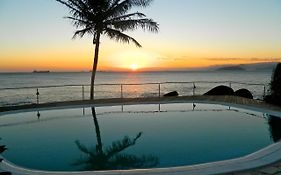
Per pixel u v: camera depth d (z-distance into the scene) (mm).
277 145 5262
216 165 4152
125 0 13266
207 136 7168
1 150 6082
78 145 6551
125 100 12516
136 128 8148
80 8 13250
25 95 25688
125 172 3932
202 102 11852
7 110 10195
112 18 13555
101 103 11727
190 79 68375
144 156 5703
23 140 6941
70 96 25031
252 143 6465
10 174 4055
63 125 8531
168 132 7652
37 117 9484
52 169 5000
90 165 5215
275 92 10727
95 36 13648
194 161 5328
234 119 9180
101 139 7070
